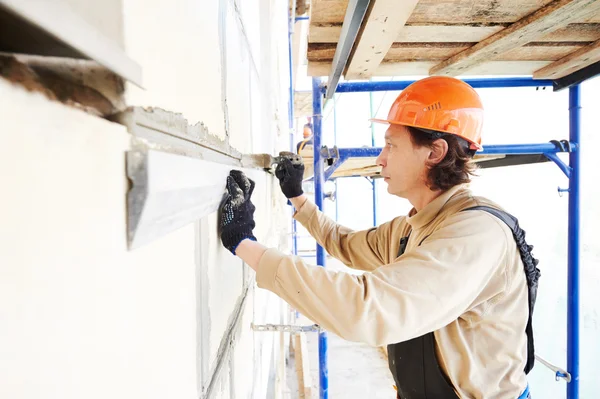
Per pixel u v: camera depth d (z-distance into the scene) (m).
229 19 0.94
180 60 0.52
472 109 1.14
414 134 1.14
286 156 1.60
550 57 1.98
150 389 0.42
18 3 0.18
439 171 1.12
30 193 0.23
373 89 2.27
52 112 0.25
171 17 0.48
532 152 2.28
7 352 0.22
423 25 1.57
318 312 0.77
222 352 0.85
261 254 0.82
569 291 2.30
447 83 1.15
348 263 1.68
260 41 1.94
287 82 5.02
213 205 0.69
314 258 9.15
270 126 2.61
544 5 1.39
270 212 2.31
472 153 1.20
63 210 0.26
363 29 1.48
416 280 0.80
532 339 1.12
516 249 1.00
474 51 1.77
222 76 0.83
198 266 0.64
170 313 0.50
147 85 0.40
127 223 0.35
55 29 0.20
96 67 0.30
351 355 5.32
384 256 1.55
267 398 2.32
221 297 0.85
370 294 0.76
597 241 3.66
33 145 0.24
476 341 1.04
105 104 0.32
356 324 0.75
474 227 0.94
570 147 2.25
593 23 1.57
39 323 0.24
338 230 1.70
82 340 0.29
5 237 0.22
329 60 1.96
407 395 1.23
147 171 0.36
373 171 5.53
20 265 0.23
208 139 0.68
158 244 0.45
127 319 0.36
